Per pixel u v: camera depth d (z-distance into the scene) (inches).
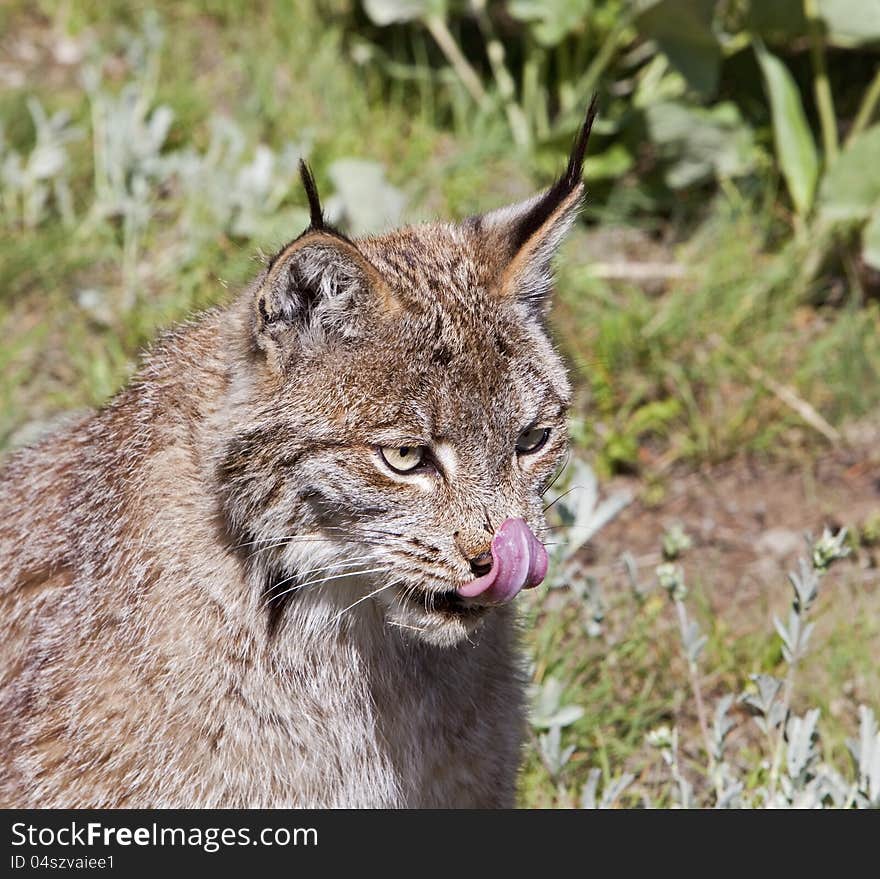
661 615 513.7
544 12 688.4
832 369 619.5
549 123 741.3
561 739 453.4
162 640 345.7
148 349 388.8
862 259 652.7
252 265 406.0
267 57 753.6
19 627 374.9
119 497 353.7
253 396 330.3
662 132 677.9
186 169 658.2
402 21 764.6
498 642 380.2
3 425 560.1
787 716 420.8
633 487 581.9
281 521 334.3
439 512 328.5
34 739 356.2
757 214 689.0
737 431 596.1
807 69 753.6
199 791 352.2
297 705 356.8
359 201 644.7
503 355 333.7
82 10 783.1
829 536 397.1
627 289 648.4
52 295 631.8
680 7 650.8
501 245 354.9
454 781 380.8
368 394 325.7
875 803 371.6
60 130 670.5
